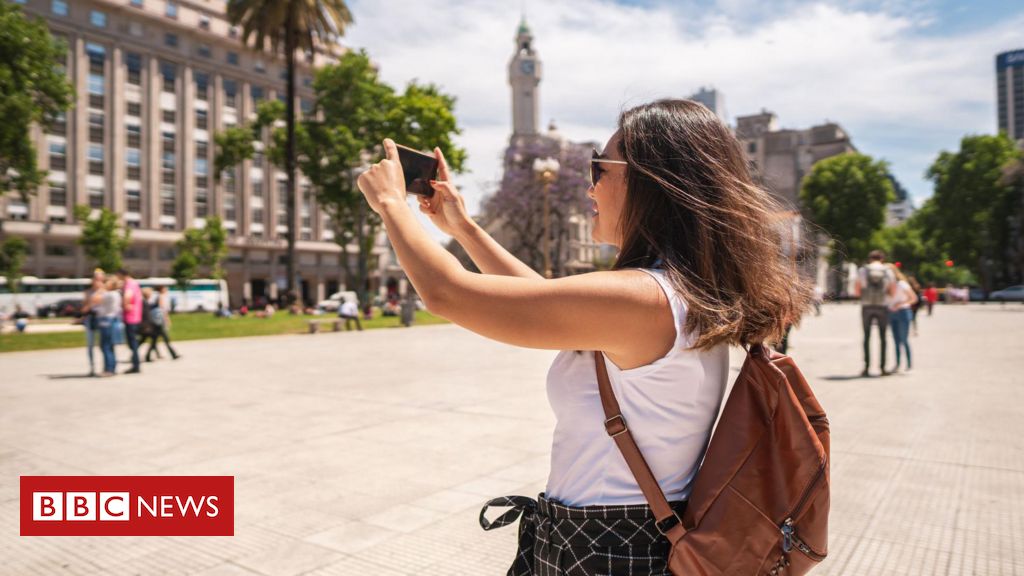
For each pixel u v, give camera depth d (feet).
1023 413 22.13
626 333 3.34
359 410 24.08
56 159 168.04
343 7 95.76
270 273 214.28
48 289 152.35
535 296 3.24
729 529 3.32
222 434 20.12
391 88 121.39
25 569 10.62
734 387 3.55
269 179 213.46
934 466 15.71
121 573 10.41
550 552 3.73
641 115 4.01
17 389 30.58
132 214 181.88
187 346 56.08
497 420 21.98
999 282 193.88
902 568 10.20
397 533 11.94
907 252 260.01
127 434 20.25
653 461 3.55
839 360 38.96
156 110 185.98
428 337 65.77
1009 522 12.07
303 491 14.37
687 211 3.73
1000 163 176.76
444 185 5.22
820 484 3.37
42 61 77.82
